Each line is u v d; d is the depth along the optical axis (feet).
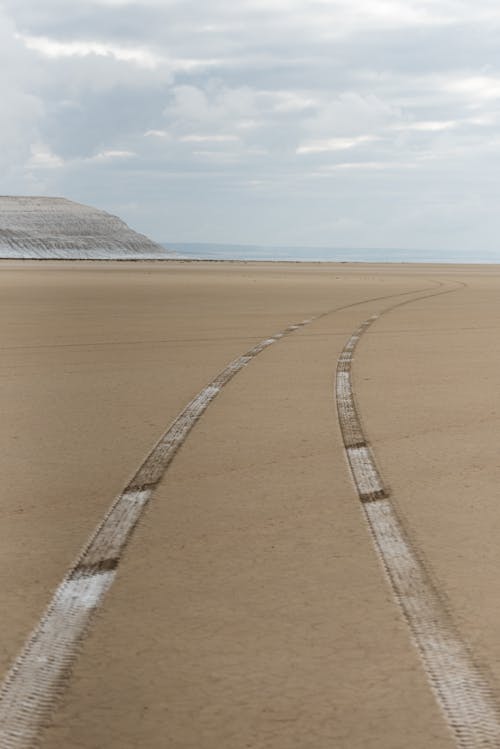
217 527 17.74
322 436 26.99
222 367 43.68
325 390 36.11
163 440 26.37
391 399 33.81
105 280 180.04
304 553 16.08
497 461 23.67
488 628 12.60
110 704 10.30
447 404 32.63
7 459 23.90
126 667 11.29
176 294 120.37
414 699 10.43
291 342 55.88
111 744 9.45
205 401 33.42
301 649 11.86
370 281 179.01
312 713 10.09
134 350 51.31
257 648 11.89
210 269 315.58
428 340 56.80
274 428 28.17
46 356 48.24
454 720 9.93
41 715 10.04
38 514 18.70
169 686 10.75
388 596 13.89
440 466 23.12
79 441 26.23
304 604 13.55
